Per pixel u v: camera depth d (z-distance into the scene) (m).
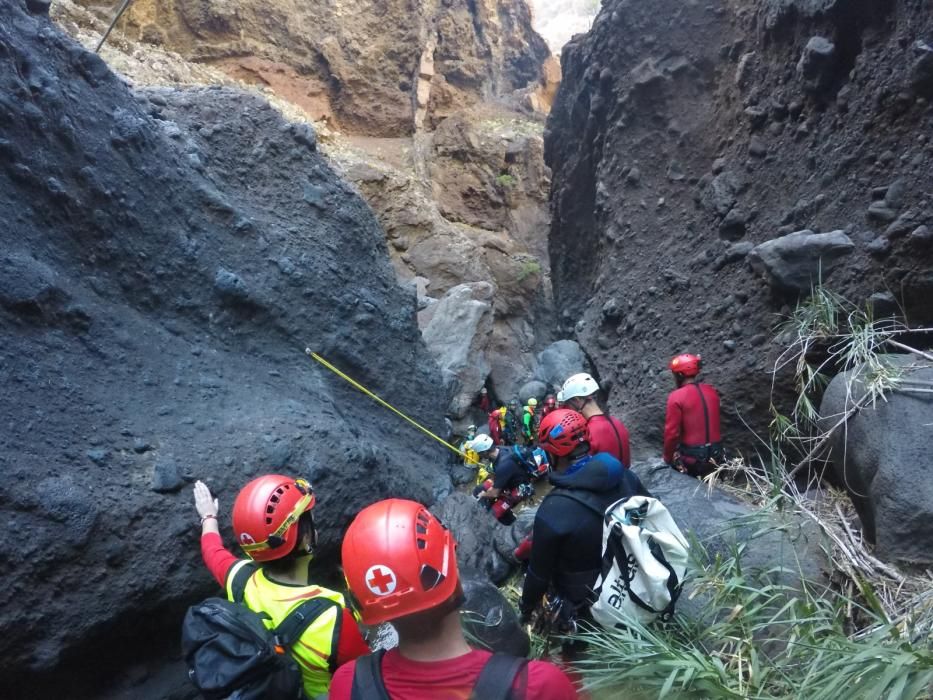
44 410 2.95
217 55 17.05
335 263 5.21
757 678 2.36
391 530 1.38
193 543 3.05
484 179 18.02
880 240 4.64
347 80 18.38
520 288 14.55
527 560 3.77
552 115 10.76
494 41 21.62
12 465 2.63
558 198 10.67
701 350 6.23
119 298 3.81
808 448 4.65
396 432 5.27
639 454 6.65
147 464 3.12
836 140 5.36
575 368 9.65
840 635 2.42
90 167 3.76
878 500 3.24
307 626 1.95
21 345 3.06
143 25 16.30
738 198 6.40
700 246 6.79
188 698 3.09
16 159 3.37
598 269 9.23
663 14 7.62
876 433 3.37
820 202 5.36
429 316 10.62
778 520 3.55
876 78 4.98
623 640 2.56
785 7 5.85
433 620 1.35
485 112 20.27
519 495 4.90
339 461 3.87
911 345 4.54
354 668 1.37
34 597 2.52
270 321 4.55
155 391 3.55
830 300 4.74
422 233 14.31
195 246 4.28
